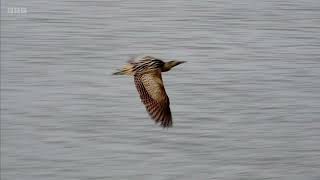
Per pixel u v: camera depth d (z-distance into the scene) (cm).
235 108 2042
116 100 2097
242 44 2753
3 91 2172
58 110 2025
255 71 2400
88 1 3400
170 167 1692
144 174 1672
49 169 1709
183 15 3200
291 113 2020
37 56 2533
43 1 3353
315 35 2911
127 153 1755
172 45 2756
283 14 3247
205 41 2806
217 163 1719
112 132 1869
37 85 2230
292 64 2478
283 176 1697
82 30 2923
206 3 3434
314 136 1881
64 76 2312
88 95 2141
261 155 1772
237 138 1842
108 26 3000
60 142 1819
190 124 1925
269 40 2827
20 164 1717
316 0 3500
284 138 1862
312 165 1741
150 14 3231
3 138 1844
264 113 2020
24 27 2927
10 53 2558
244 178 1681
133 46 2741
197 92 2178
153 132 1861
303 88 2228
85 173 1684
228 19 3155
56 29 2930
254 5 3409
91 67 2444
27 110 2011
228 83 2259
